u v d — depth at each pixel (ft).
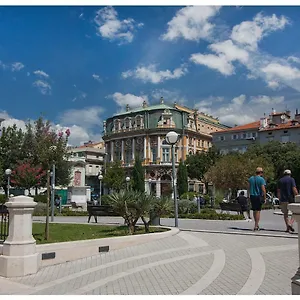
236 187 139.13
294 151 192.03
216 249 31.65
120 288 21.34
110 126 286.05
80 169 243.19
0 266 25.45
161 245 34.91
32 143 142.61
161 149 255.09
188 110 288.71
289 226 39.34
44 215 84.69
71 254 29.73
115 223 56.85
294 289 14.92
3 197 115.75
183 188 212.64
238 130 267.80
